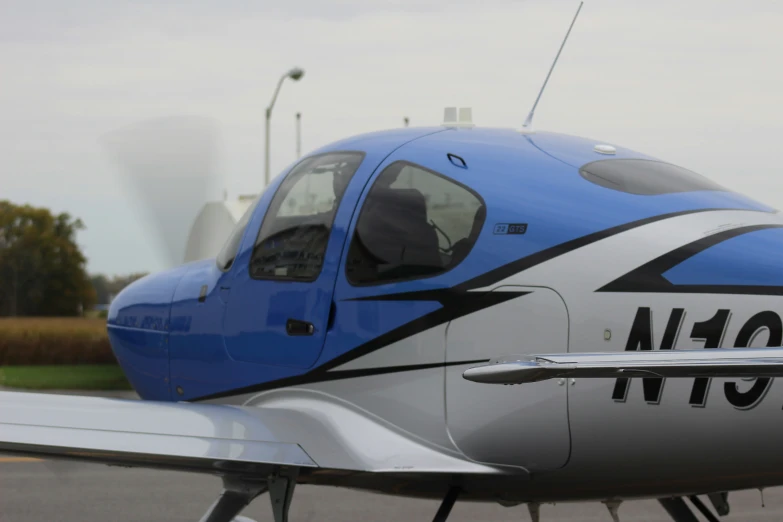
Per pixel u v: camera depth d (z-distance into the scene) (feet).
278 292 45.39
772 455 36.11
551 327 37.70
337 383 42.70
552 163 41.32
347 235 43.09
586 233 38.14
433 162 42.22
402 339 40.73
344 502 74.08
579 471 38.42
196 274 52.47
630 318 36.76
